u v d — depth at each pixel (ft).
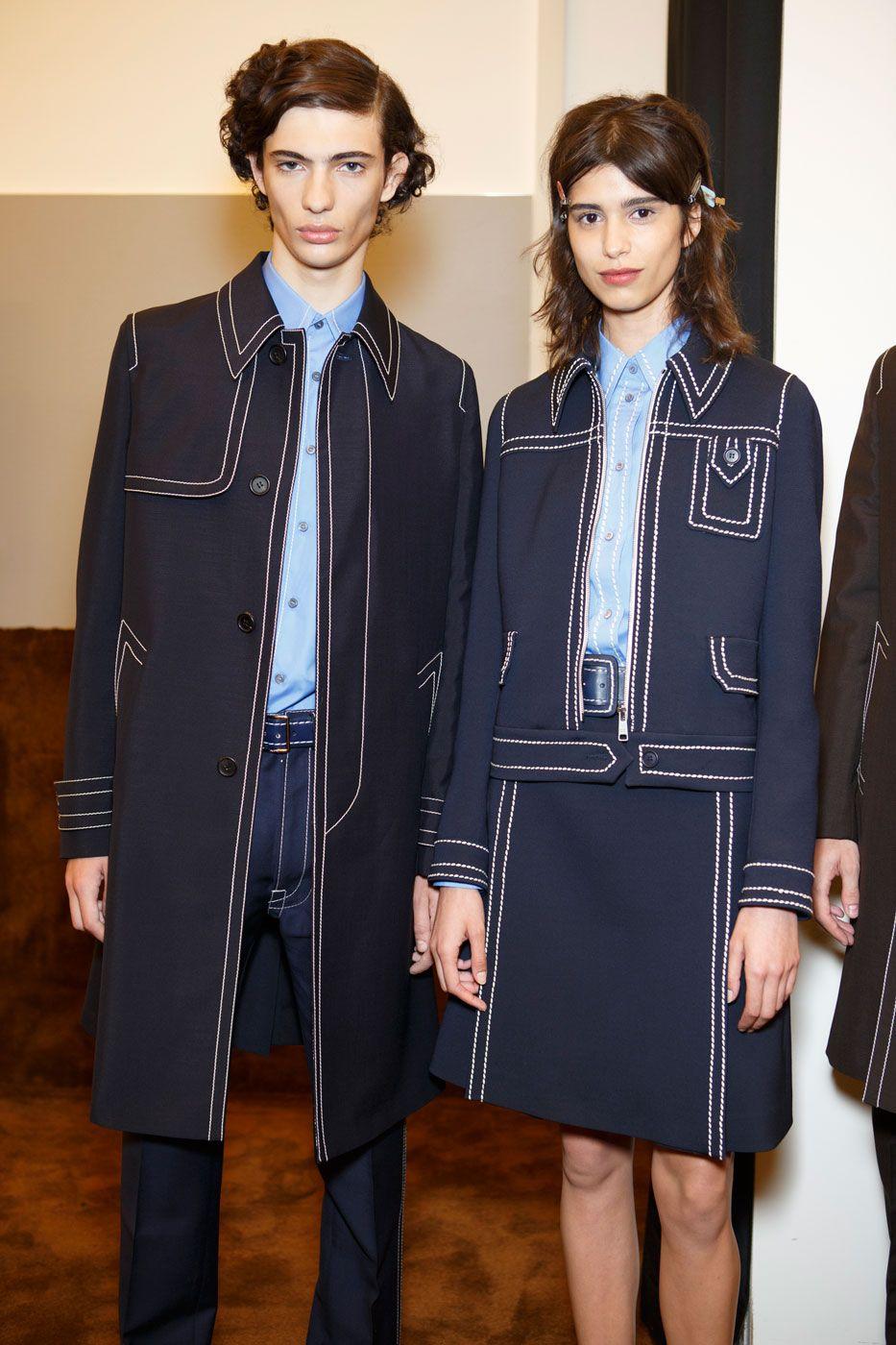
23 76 9.32
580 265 5.32
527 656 5.36
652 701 5.06
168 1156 5.52
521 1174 8.95
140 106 9.26
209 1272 5.77
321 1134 5.34
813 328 6.51
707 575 5.07
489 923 5.36
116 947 5.27
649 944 5.05
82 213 9.36
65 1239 7.77
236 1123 9.64
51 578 9.73
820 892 5.59
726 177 7.13
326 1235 5.91
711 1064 4.93
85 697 5.53
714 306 5.38
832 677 5.67
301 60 5.22
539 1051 5.22
